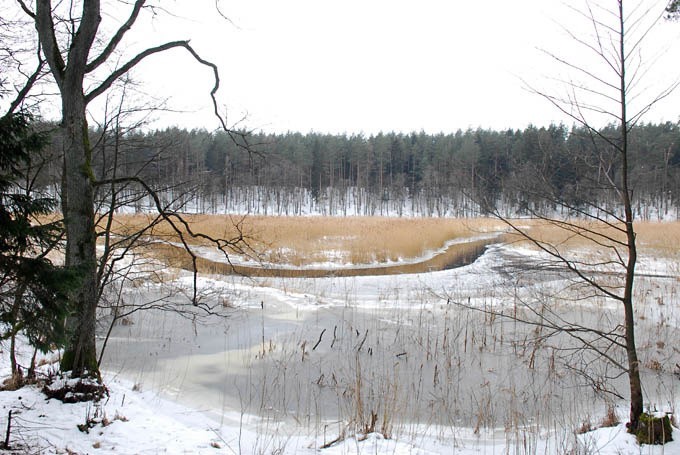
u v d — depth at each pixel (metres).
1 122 3.56
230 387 7.00
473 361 8.19
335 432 5.67
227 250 19.95
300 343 8.89
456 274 16.92
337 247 21.55
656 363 7.66
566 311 10.98
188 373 7.48
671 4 5.94
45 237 3.78
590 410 6.49
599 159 5.50
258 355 8.26
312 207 66.25
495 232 34.31
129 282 11.67
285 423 5.93
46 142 3.78
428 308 11.70
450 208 59.62
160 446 4.68
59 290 3.87
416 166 68.38
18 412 5.04
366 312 11.20
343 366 7.83
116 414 5.33
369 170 67.75
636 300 11.59
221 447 4.89
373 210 61.81
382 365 7.93
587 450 4.90
